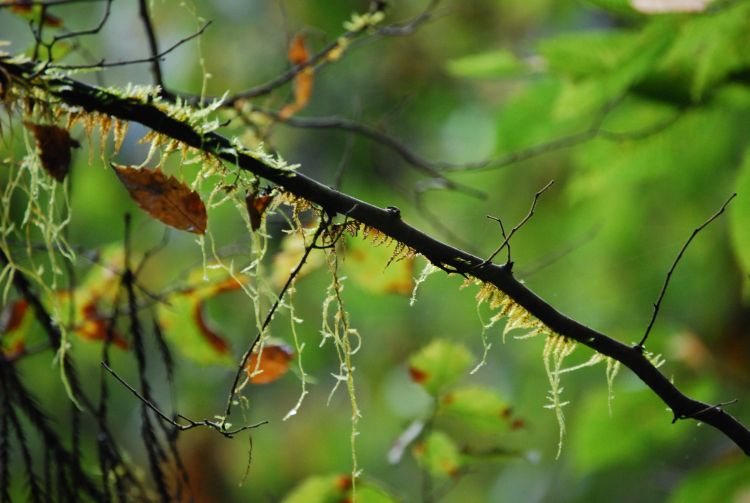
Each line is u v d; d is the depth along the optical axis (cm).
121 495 254
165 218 240
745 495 286
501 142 292
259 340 240
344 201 237
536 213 404
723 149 309
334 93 455
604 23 438
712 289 382
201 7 455
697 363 314
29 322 262
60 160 241
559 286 411
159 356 418
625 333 316
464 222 430
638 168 299
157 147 239
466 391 267
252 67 453
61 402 366
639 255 385
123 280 257
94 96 238
